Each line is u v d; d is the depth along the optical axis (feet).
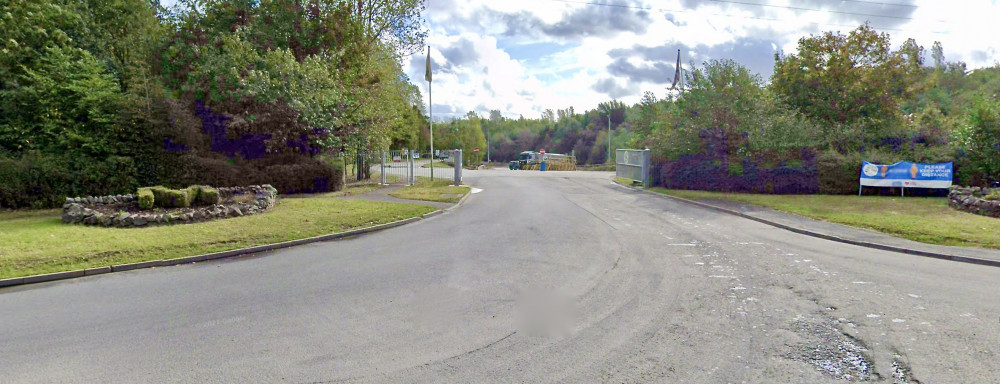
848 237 33.76
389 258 29.09
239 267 27.25
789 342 15.84
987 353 14.75
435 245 32.83
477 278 24.20
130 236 32.35
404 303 20.38
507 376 13.66
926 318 17.93
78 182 48.78
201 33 72.79
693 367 14.10
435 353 15.28
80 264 26.55
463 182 85.30
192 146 58.03
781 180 63.52
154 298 21.34
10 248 28.48
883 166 59.11
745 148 67.87
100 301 20.95
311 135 65.00
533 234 36.50
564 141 358.64
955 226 35.73
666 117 82.38
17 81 52.54
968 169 57.11
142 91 58.13
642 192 70.18
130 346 15.97
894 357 14.60
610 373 13.79
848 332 16.62
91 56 57.77
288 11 77.05
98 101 53.36
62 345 16.07
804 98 77.92
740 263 27.02
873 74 74.79
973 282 23.06
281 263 28.17
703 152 71.31
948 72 175.22
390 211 45.44
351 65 83.76
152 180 53.72
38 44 56.08
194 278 24.86
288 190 61.72
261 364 14.55
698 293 21.33
